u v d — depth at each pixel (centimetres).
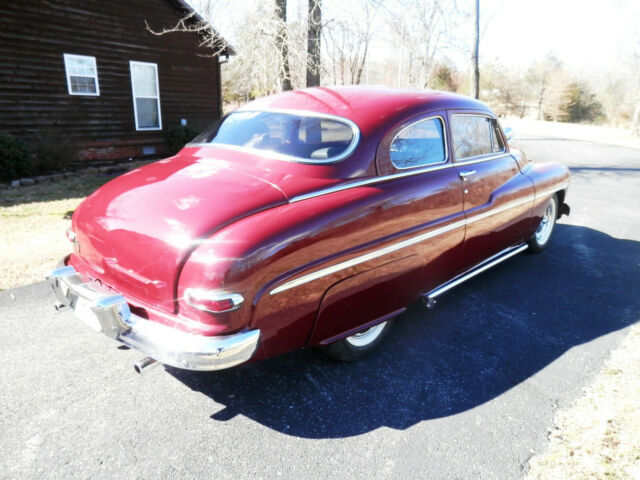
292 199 238
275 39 809
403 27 1697
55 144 937
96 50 1082
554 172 467
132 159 1198
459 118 340
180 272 209
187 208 226
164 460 215
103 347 312
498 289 414
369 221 258
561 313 369
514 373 287
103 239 244
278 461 216
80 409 250
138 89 1202
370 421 244
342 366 296
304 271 229
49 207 671
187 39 1298
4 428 233
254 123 306
